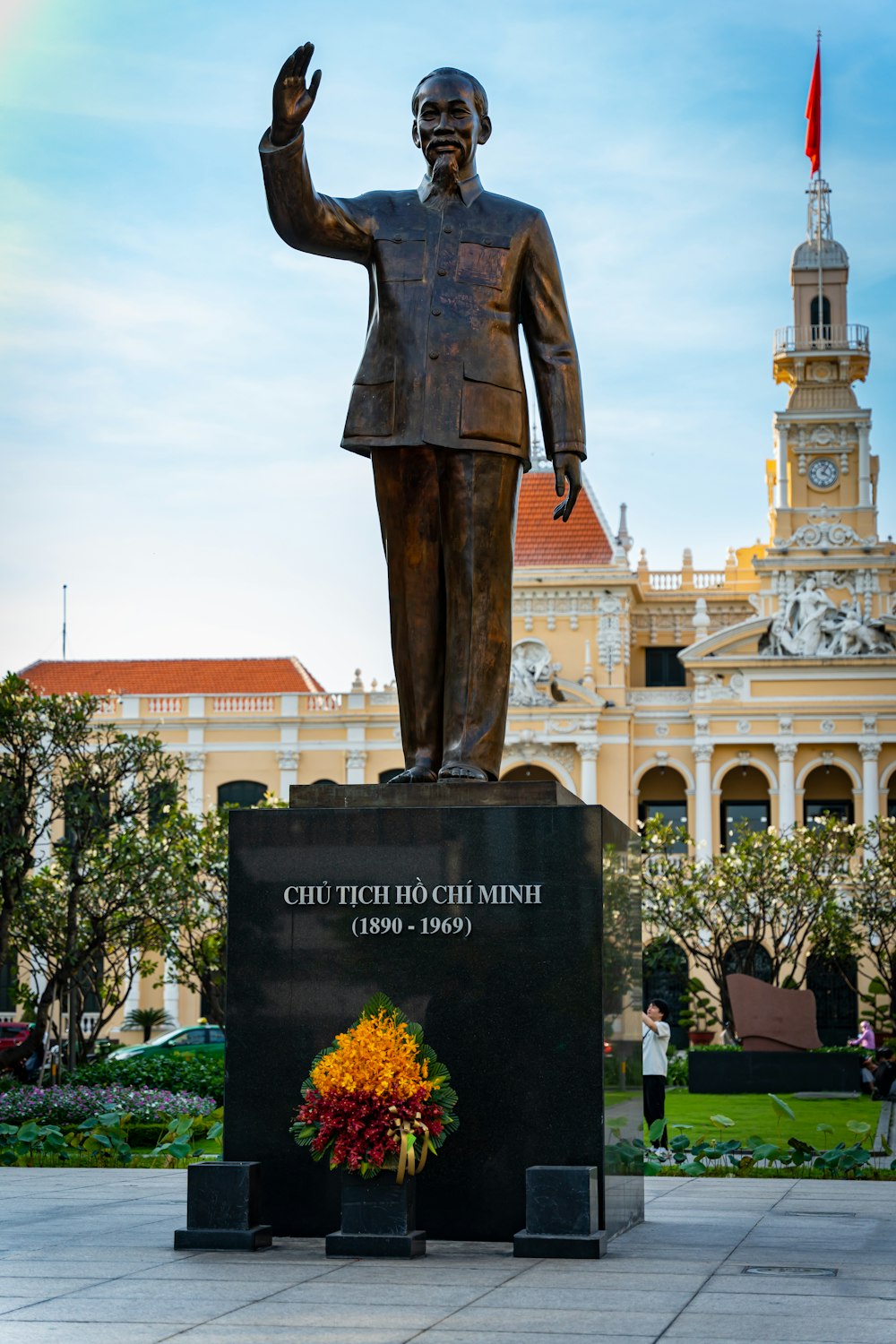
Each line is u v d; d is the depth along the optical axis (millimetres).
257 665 66438
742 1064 34438
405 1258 8523
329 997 9391
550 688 60781
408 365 9977
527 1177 8719
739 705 60125
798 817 59844
